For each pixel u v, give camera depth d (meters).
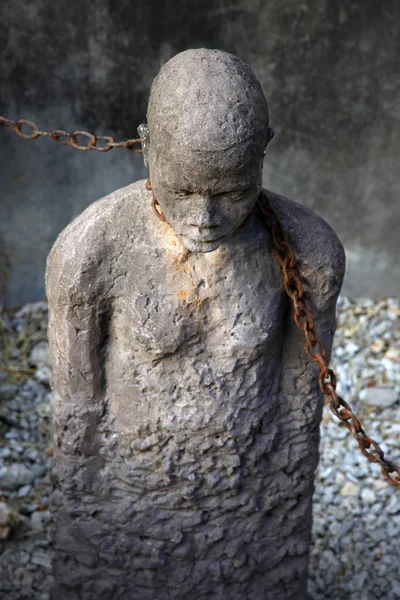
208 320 2.03
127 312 2.02
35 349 3.98
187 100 1.68
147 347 2.03
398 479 1.81
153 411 2.11
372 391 3.75
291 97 3.88
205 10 3.69
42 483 3.33
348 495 3.30
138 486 2.23
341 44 3.76
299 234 2.03
